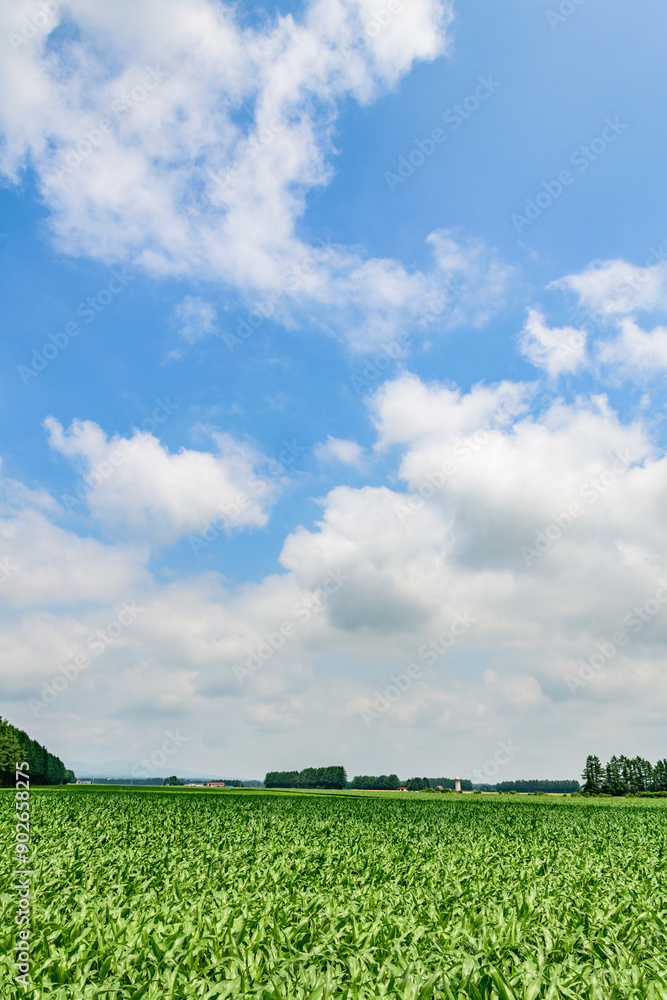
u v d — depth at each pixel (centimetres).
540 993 555
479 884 1089
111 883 1082
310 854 1499
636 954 714
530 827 2669
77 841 1673
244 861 1405
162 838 1861
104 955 658
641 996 561
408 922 784
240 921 757
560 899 977
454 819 3089
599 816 3503
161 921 789
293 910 866
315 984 582
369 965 639
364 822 2755
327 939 714
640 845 2028
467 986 574
